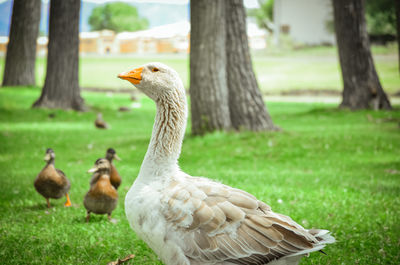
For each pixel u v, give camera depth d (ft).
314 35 185.88
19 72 101.50
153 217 12.09
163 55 196.34
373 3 174.09
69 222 21.54
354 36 75.31
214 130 48.11
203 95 47.98
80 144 48.47
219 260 11.64
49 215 22.67
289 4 185.37
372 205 24.20
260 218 11.89
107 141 50.65
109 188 21.16
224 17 47.44
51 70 76.33
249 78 50.72
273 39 195.52
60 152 43.93
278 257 11.72
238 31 50.14
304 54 185.06
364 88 75.61
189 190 12.28
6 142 48.29
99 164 21.24
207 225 11.66
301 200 25.35
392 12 172.04
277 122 67.62
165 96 13.35
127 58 187.73
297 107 92.63
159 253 12.41
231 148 43.27
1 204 24.86
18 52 101.09
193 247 11.66
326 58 177.06
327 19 182.80
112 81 147.33
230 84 50.39
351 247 18.20
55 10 75.36
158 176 12.94
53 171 23.93
